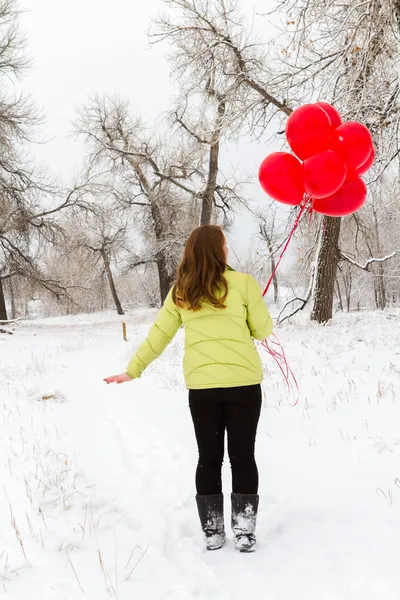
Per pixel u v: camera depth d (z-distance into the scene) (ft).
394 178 37.06
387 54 32.12
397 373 22.36
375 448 14.08
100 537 9.77
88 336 69.10
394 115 32.01
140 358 9.77
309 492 11.60
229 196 91.40
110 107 98.68
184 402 21.81
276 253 50.24
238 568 8.57
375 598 7.41
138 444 15.98
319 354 28.22
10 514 10.82
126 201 108.58
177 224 111.86
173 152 100.48
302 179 12.35
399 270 112.68
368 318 45.70
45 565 8.66
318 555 8.79
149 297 180.65
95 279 149.18
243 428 9.23
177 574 8.41
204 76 50.42
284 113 44.83
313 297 47.44
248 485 9.21
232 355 9.27
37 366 34.96
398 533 9.26
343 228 56.59
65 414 20.25
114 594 7.68
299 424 17.10
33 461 14.24
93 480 13.02
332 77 34.45
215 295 9.41
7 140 81.97
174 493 12.10
